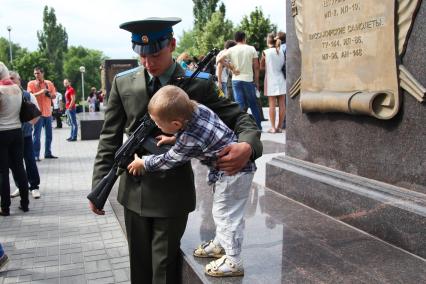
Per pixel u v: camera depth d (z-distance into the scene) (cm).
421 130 285
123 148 234
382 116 307
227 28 4050
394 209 291
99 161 252
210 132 211
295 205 387
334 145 369
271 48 902
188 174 246
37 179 623
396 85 296
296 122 420
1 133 516
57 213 547
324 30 364
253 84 877
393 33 294
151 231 254
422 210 274
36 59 5897
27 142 609
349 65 338
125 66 1611
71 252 419
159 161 215
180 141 210
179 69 238
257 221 344
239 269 244
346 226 330
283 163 428
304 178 387
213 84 240
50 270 379
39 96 932
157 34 217
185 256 268
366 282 238
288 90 427
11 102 514
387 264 262
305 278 242
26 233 475
